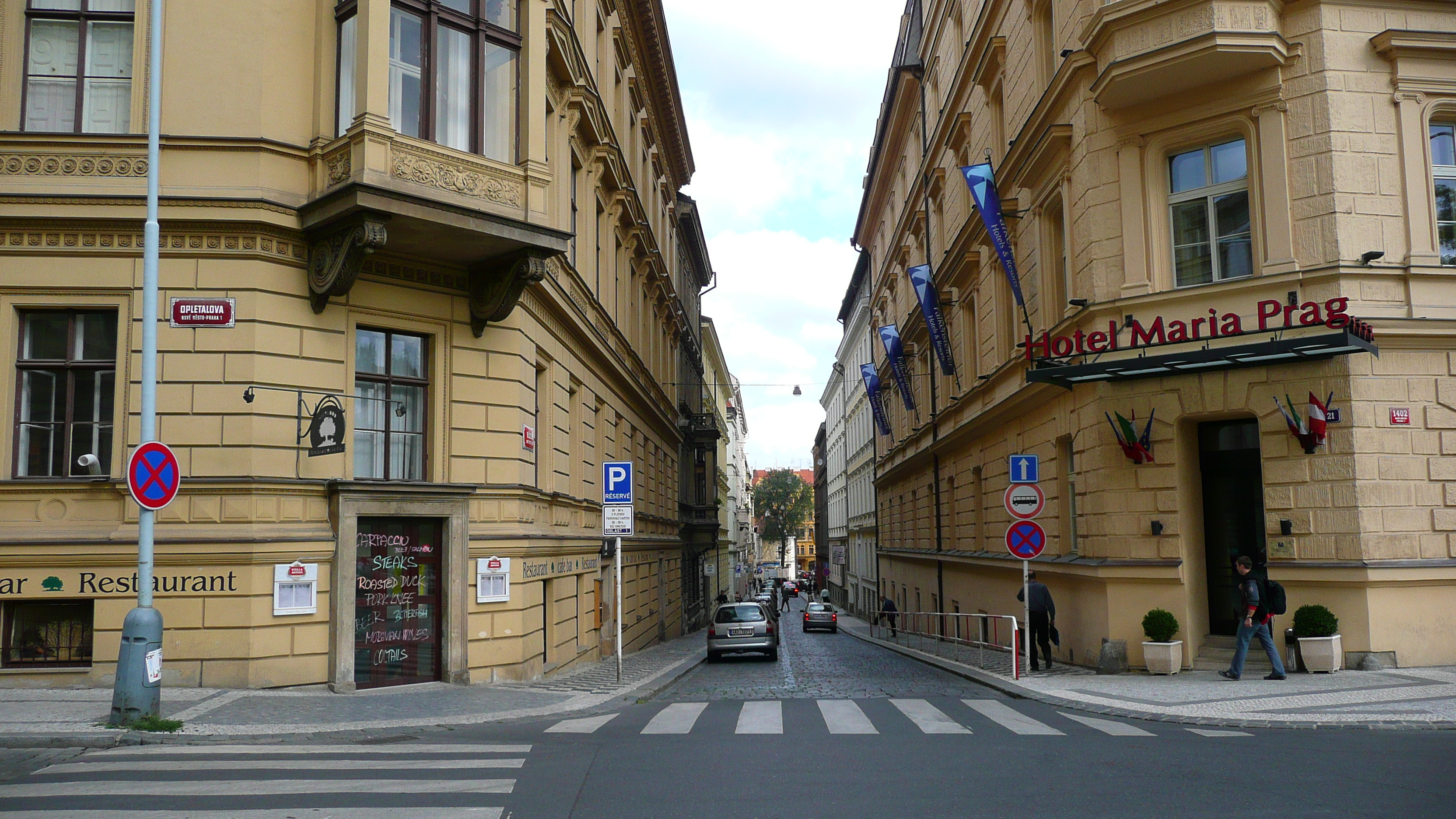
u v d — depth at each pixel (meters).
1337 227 14.06
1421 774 7.50
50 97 12.70
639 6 26.41
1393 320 13.88
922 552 32.88
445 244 13.48
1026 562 15.20
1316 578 13.88
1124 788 7.08
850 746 9.02
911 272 26.70
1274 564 14.23
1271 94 14.59
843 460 73.19
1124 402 15.55
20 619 12.09
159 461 9.98
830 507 86.00
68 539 11.89
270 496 12.28
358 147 12.25
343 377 13.10
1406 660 13.58
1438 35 14.28
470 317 14.43
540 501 16.36
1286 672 13.84
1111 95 15.30
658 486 32.41
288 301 12.66
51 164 12.37
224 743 9.28
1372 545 13.63
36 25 12.80
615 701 12.73
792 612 78.75
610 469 14.90
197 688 11.85
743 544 98.81
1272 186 14.50
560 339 17.91
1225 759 8.20
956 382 28.34
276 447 12.38
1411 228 14.20
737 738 9.52
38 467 12.34
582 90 18.08
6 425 12.23
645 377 29.05
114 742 9.08
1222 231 15.14
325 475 12.80
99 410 12.44
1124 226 15.69
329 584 12.66
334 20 13.20
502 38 14.16
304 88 13.06
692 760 8.30
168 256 12.35
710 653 22.59
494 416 14.59
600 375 22.28
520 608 14.63
